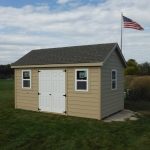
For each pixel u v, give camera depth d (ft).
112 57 31.63
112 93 31.65
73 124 24.94
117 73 34.01
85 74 28.40
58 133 21.43
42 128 23.34
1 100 47.55
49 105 32.22
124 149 17.16
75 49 35.76
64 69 30.32
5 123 25.82
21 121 26.78
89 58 28.43
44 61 32.83
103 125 24.54
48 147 17.67
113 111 32.09
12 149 17.29
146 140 19.36
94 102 27.55
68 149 17.19
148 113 32.91
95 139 19.54
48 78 32.17
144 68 136.77
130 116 30.48
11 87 88.33
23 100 35.70
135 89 47.50
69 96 29.99
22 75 35.65
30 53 41.52
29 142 18.89
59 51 37.45
